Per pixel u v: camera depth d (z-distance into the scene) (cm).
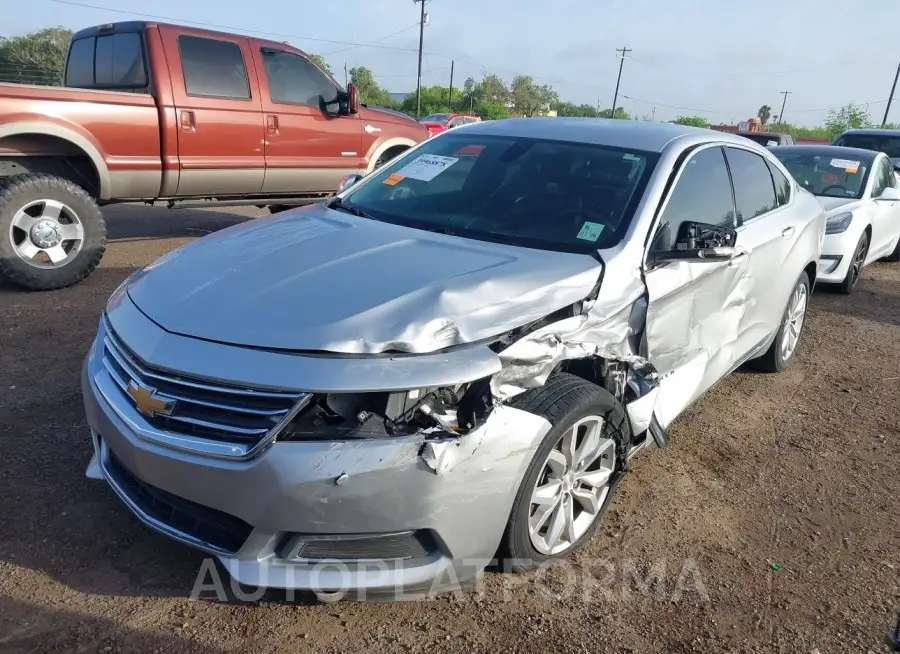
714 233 362
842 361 616
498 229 362
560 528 306
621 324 326
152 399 261
